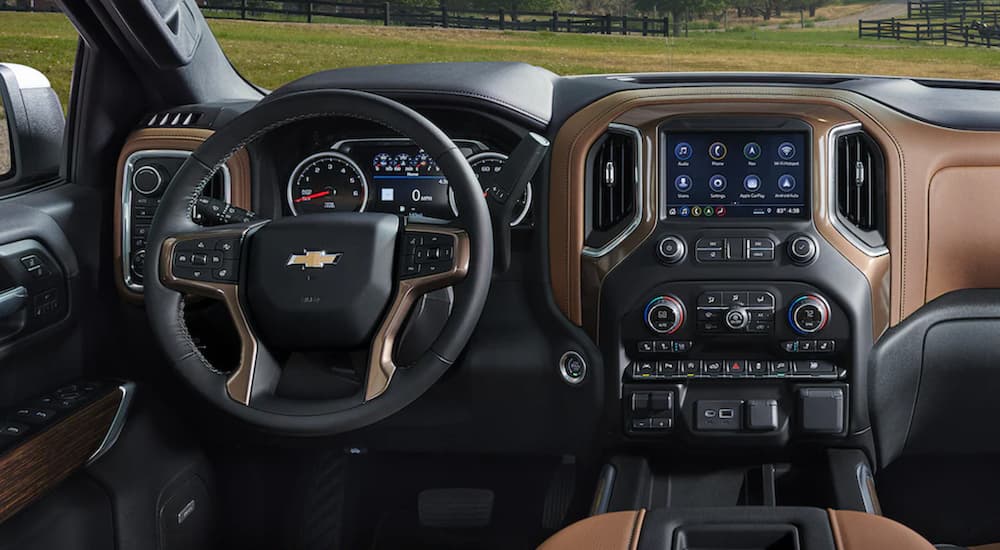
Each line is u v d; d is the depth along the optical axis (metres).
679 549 1.12
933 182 1.82
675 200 1.82
